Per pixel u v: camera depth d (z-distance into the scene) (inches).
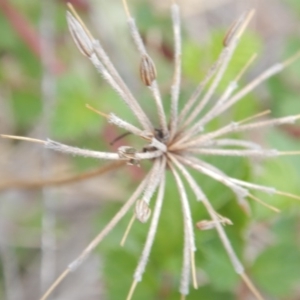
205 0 14.6
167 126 8.2
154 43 12.8
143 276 9.7
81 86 11.0
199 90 8.2
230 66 10.7
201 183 9.3
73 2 13.1
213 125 10.3
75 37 7.9
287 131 11.3
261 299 8.5
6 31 12.7
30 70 12.9
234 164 9.1
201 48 10.8
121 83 8.0
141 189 8.0
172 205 9.5
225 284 9.4
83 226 13.1
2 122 13.3
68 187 12.6
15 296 12.5
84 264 12.9
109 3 13.4
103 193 12.5
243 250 9.4
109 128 11.1
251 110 11.0
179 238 9.6
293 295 10.8
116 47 13.4
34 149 13.1
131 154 7.9
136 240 9.6
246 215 9.3
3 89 13.1
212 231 9.4
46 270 12.2
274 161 10.1
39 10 13.1
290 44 11.9
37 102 12.9
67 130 10.9
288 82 12.4
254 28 15.0
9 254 12.6
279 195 10.0
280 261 9.8
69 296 12.6
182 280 8.0
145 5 13.3
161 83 12.3
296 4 11.7
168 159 8.1
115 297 9.7
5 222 12.8
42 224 12.3
